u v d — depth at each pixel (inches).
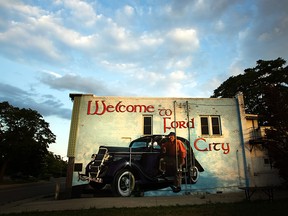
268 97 586.2
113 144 601.6
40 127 1795.0
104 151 590.9
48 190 978.7
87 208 360.2
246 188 386.6
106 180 530.3
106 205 386.3
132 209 335.0
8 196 709.3
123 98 644.7
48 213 318.3
